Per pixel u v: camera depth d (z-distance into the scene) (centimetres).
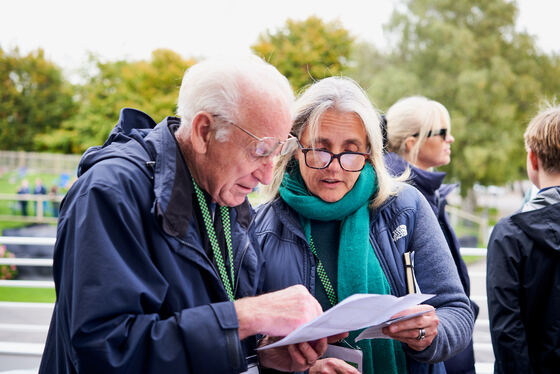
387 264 151
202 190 131
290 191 159
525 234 182
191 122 120
